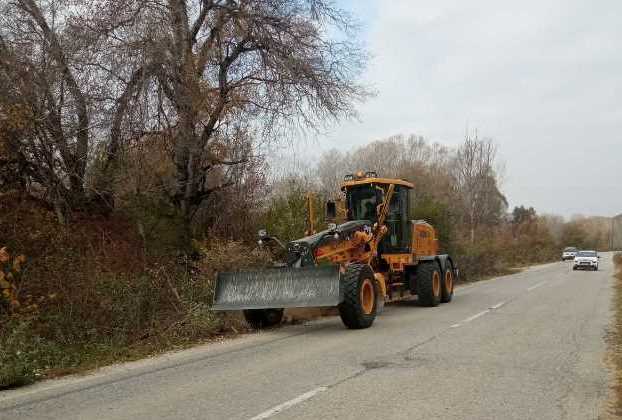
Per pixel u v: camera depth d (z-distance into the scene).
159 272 13.27
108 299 11.21
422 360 8.45
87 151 15.70
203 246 15.34
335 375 7.61
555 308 15.01
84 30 15.35
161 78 15.68
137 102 15.41
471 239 37.00
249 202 19.12
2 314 10.41
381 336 10.72
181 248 16.09
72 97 15.26
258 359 8.93
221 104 16.69
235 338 11.26
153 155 16.17
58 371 8.64
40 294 11.14
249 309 11.65
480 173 45.62
